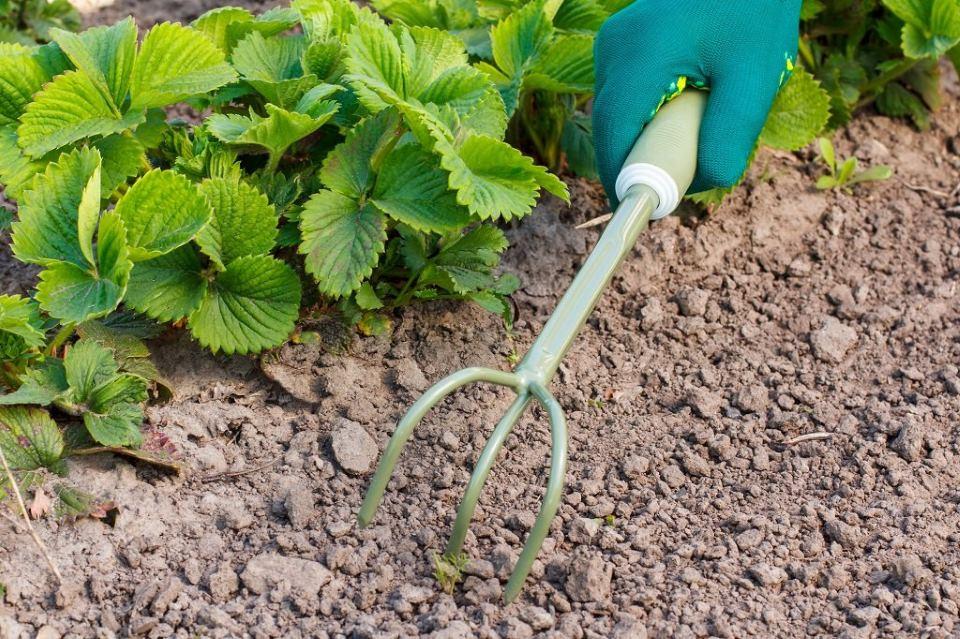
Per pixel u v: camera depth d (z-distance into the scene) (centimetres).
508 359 142
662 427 140
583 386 142
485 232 140
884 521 134
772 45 139
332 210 136
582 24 149
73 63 139
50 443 132
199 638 127
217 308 136
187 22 169
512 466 137
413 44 139
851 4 161
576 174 153
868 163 159
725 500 136
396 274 142
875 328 147
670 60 137
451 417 139
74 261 134
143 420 136
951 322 147
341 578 130
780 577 131
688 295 147
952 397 142
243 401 139
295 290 136
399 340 142
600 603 129
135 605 128
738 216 153
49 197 134
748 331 146
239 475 135
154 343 140
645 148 135
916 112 162
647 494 136
